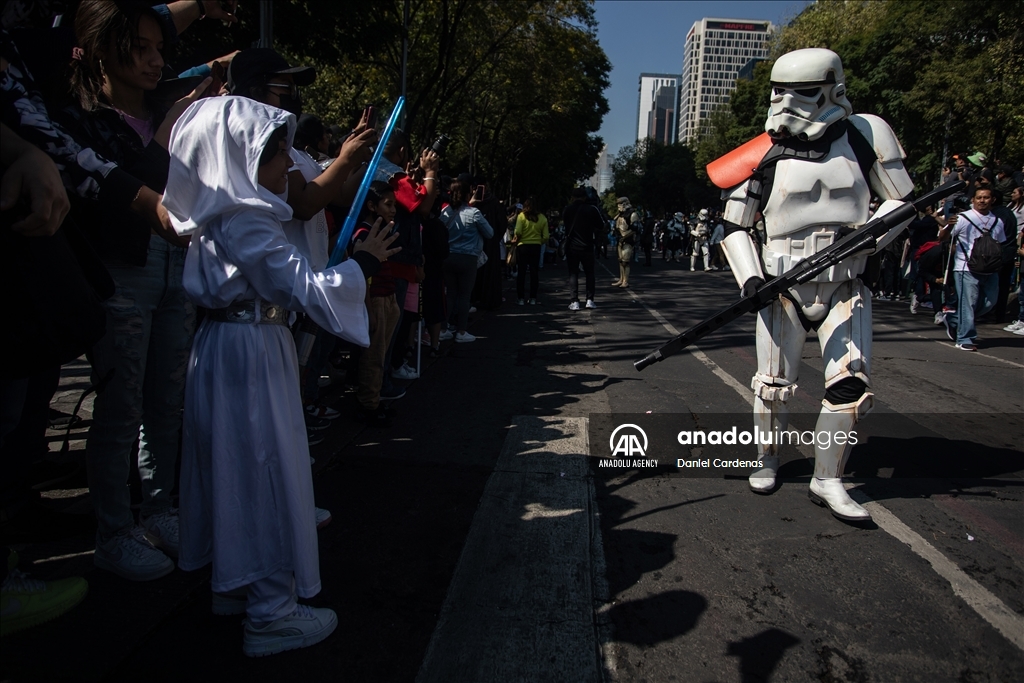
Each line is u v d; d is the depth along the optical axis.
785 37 34.50
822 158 3.25
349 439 4.29
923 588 2.75
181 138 2.07
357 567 2.81
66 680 2.10
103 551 2.64
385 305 4.34
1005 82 20.88
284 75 2.37
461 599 2.61
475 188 10.03
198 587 2.63
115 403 2.53
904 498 3.60
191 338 2.80
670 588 2.72
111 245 2.39
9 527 2.57
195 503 2.24
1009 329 9.25
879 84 27.75
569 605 2.59
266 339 2.18
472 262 7.46
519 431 4.55
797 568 2.89
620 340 8.05
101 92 2.51
